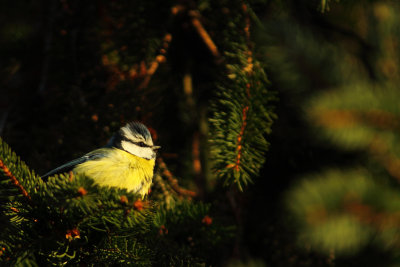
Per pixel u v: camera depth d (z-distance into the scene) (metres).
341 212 4.96
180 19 5.16
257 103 5.05
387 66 5.00
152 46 5.16
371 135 4.98
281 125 5.13
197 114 5.17
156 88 5.17
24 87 5.21
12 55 5.23
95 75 5.18
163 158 5.15
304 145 5.13
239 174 5.03
